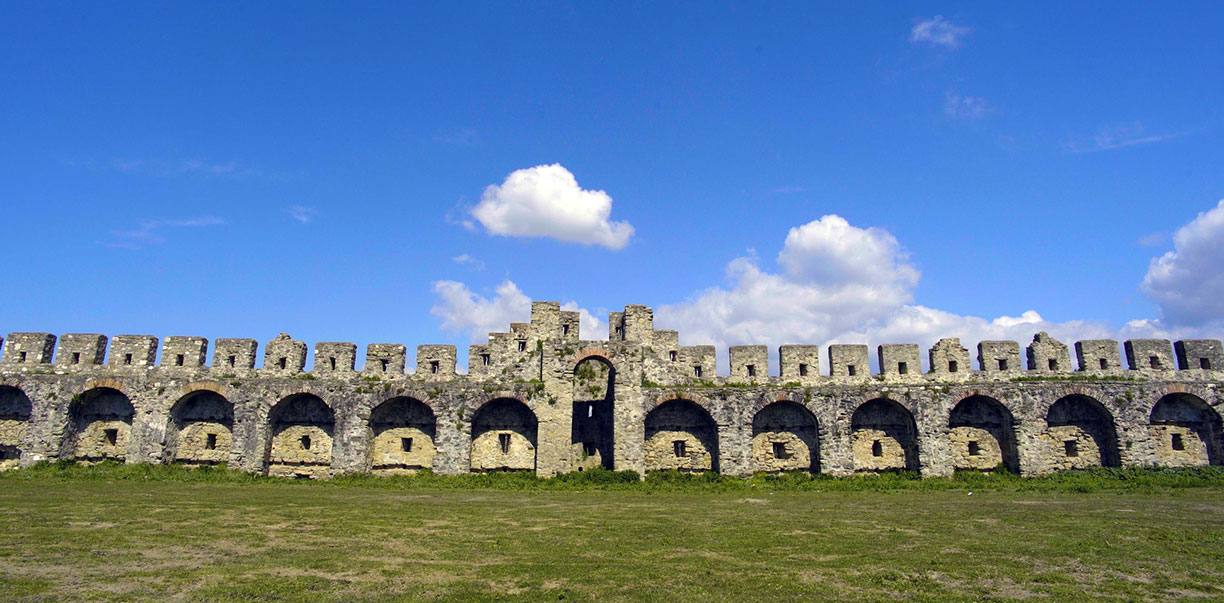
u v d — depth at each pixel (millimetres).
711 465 52312
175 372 51375
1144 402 51875
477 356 52469
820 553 23766
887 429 52906
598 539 26312
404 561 21828
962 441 52500
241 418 50406
